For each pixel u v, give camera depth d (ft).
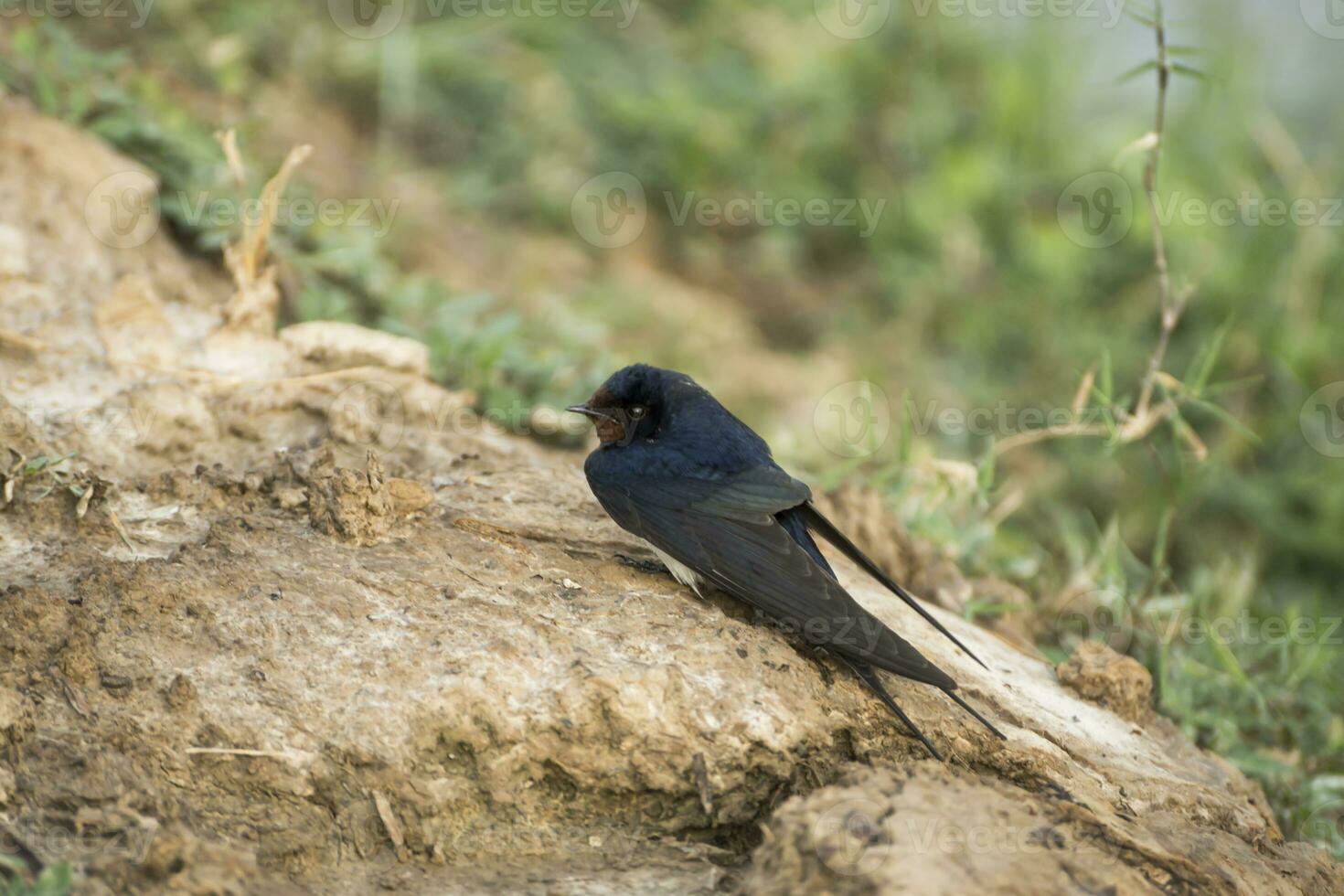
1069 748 26.48
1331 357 50.31
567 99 59.77
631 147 60.03
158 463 29.63
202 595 24.21
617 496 27.04
